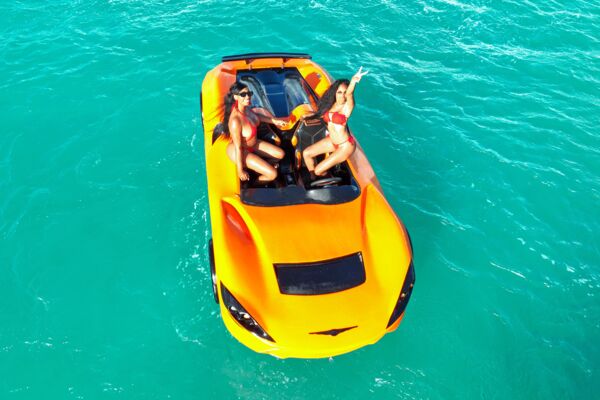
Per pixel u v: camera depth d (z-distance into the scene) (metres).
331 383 4.27
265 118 5.21
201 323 4.68
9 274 5.07
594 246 5.64
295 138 5.12
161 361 4.37
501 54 9.18
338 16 10.10
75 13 9.78
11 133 6.90
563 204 6.17
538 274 5.28
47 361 4.31
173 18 9.74
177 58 8.63
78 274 5.09
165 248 5.40
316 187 4.67
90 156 6.59
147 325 4.64
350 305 3.89
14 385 4.13
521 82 8.48
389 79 8.42
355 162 5.09
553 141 7.21
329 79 6.34
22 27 9.27
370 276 4.09
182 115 7.41
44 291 4.91
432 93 8.15
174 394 4.14
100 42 8.94
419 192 6.27
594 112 7.83
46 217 5.71
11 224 5.61
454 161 6.78
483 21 10.14
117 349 4.44
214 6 10.19
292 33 9.52
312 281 3.96
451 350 4.54
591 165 6.80
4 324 4.60
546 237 5.72
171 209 5.87
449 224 5.83
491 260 5.42
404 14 10.30
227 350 4.48
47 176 6.27
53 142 6.80
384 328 3.94
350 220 4.41
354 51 9.13
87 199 5.96
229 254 4.05
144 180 6.26
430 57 9.08
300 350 3.76
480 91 8.23
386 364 4.42
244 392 4.19
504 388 4.26
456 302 4.96
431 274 5.23
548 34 9.77
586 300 5.03
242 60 6.67
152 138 6.96
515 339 4.64
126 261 5.24
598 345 4.62
